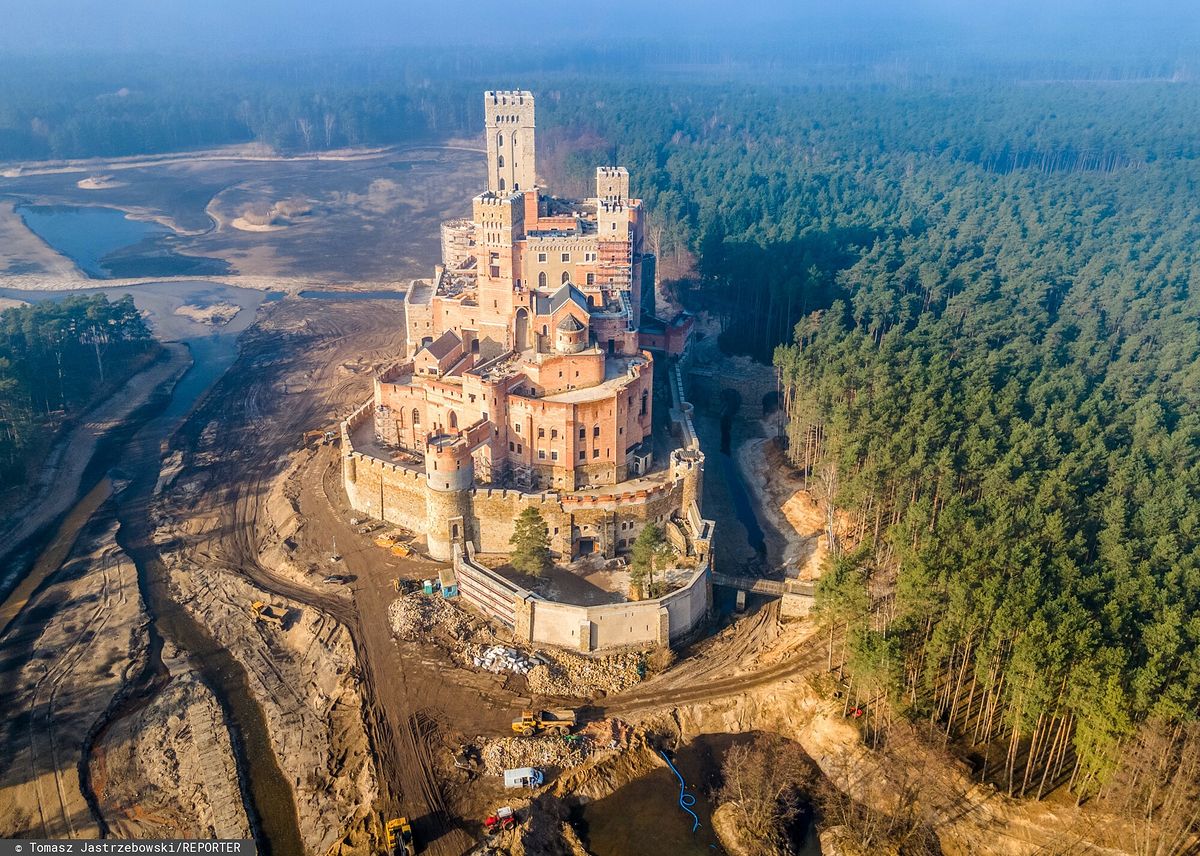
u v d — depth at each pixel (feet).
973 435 495.41
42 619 474.08
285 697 422.41
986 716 377.09
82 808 365.40
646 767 386.93
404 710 404.98
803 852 353.72
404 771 374.02
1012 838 339.77
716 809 368.68
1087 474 476.13
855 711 395.75
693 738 403.95
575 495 497.05
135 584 500.33
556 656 435.53
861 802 368.48
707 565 474.90
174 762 388.57
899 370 588.50
